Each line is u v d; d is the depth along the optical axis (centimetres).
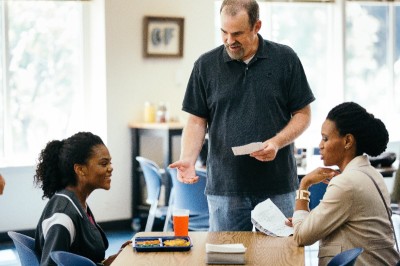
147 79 700
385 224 287
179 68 711
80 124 704
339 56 790
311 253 589
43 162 308
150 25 695
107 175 308
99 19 686
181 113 715
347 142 290
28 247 293
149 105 692
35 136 688
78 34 698
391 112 826
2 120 671
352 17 802
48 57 689
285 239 316
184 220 321
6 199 654
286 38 776
